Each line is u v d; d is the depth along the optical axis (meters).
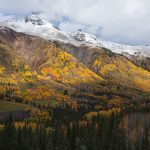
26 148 161.50
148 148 188.88
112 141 188.00
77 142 182.88
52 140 177.50
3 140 156.62
